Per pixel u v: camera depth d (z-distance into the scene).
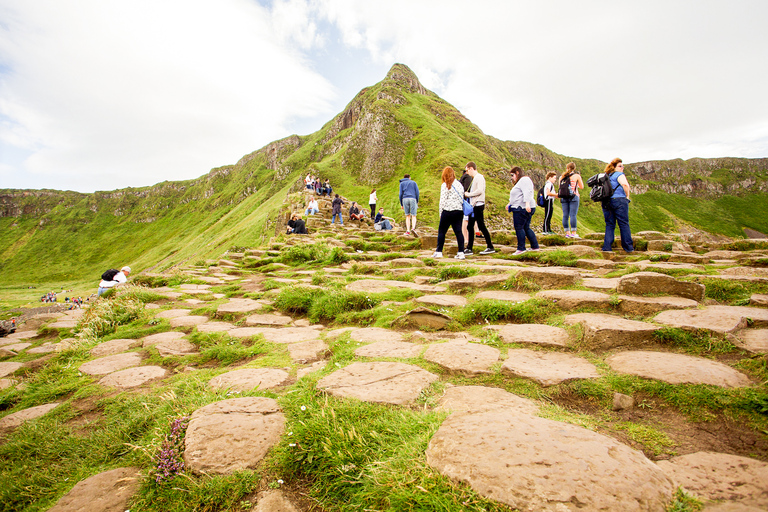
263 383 2.69
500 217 64.50
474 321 3.62
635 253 7.67
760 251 8.16
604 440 1.51
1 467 2.16
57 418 2.63
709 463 1.42
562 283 4.29
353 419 1.92
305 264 9.49
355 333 3.66
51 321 6.96
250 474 1.70
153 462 1.85
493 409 1.91
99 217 188.25
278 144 188.75
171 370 3.41
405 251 10.12
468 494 1.29
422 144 93.44
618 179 7.50
